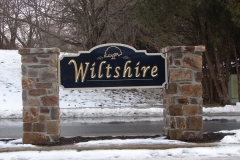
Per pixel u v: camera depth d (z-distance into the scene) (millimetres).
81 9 25109
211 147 7785
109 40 24172
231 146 7801
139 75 8656
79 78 8570
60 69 8531
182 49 8430
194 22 20578
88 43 24359
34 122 8336
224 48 20812
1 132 11953
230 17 18000
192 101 8461
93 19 24141
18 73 26531
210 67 21125
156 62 8688
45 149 7754
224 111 17109
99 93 23828
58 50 8430
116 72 8648
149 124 13633
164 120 9250
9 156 7281
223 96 20953
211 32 19047
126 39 24266
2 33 44250
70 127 12977
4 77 25422
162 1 17453
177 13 18047
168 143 7992
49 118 8320
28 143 8305
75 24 25797
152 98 23672
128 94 24312
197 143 8000
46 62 8383
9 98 21766
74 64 8562
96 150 7652
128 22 24172
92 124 13898
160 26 19688
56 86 8398
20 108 19266
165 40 19641
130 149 7715
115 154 7309
